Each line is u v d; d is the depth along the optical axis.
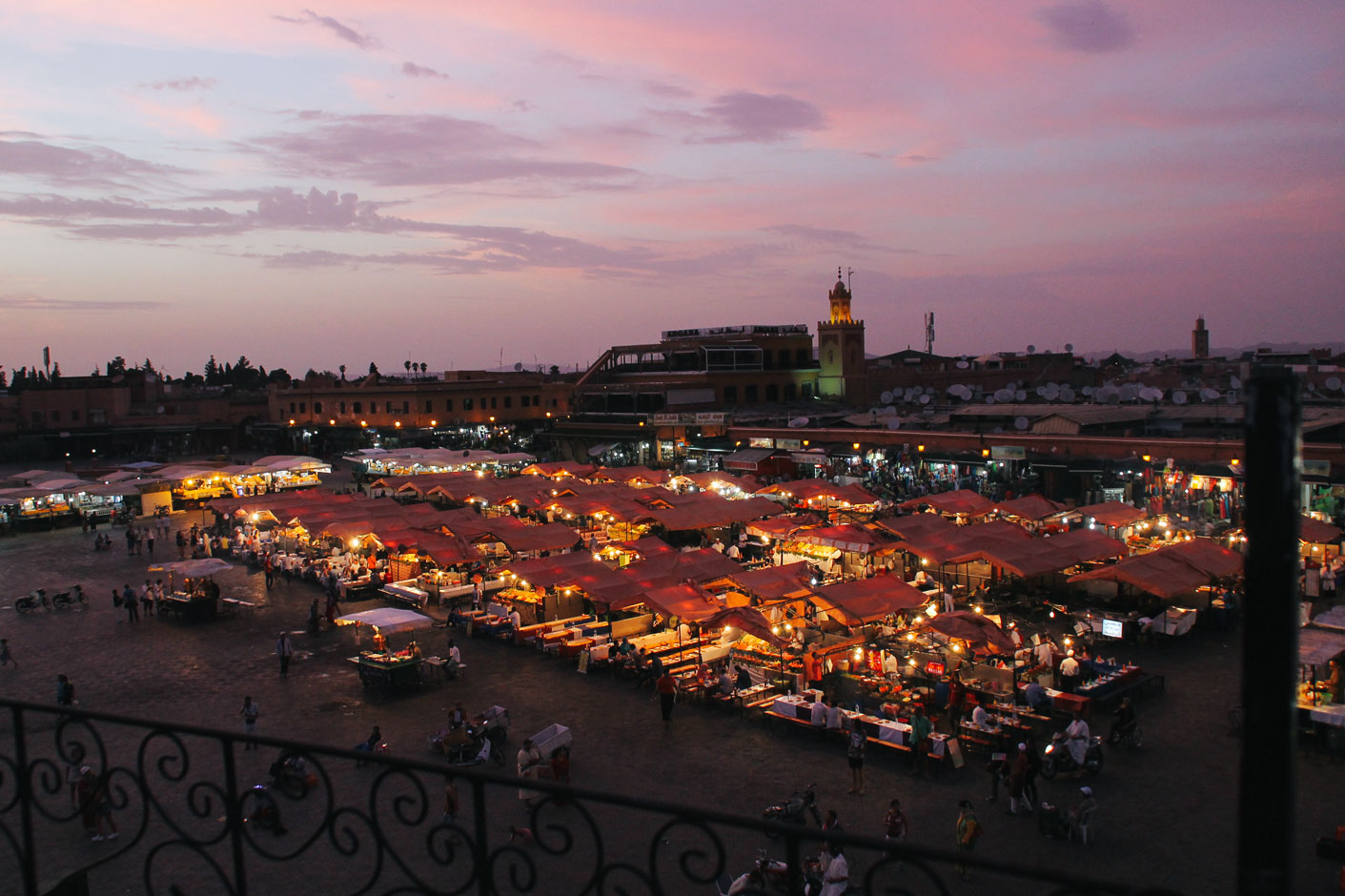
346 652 29.61
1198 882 14.81
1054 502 40.44
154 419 106.69
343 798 18.62
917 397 79.31
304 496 47.91
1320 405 50.75
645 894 14.49
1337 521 38.53
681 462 74.00
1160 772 18.92
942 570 35.50
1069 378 101.50
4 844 16.25
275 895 14.87
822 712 21.30
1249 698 2.66
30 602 35.62
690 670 25.98
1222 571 28.25
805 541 35.03
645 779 19.38
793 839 3.45
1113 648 27.30
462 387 102.81
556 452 92.81
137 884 14.99
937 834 16.67
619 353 101.75
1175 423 49.72
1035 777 18.20
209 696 25.50
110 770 5.06
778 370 94.31
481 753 20.41
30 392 100.56
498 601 33.78
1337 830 15.19
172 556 47.59
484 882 4.04
